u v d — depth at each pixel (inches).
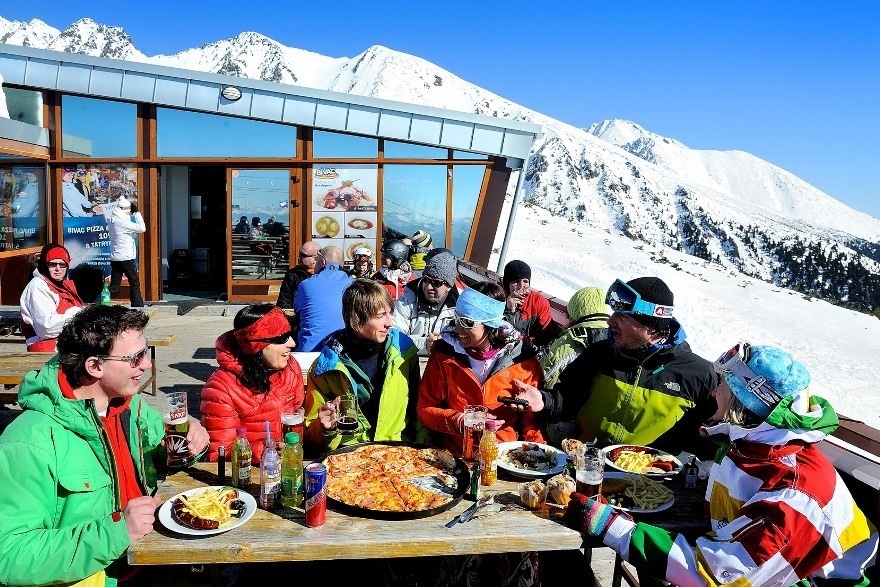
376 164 426.0
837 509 75.4
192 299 428.8
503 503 91.0
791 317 1111.0
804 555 72.8
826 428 77.5
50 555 72.4
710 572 74.8
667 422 115.7
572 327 143.8
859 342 959.6
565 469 100.5
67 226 398.3
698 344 859.4
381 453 104.6
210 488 90.1
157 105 399.2
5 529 73.6
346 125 413.1
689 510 93.0
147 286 409.7
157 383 234.4
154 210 406.6
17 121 353.7
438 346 122.0
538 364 125.3
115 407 89.0
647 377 116.3
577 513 84.2
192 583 97.0
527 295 223.0
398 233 436.1
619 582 118.4
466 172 438.6
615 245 1667.1
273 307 107.4
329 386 116.9
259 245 419.8
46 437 77.7
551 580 107.2
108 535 73.5
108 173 400.5
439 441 123.0
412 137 421.1
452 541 79.4
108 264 405.7
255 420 107.3
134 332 83.4
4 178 342.6
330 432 105.0
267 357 105.8
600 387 120.6
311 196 422.9
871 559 80.4
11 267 360.8
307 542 77.1
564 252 1418.6
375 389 119.1
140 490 94.3
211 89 397.7
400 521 84.2
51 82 385.4
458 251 446.9
